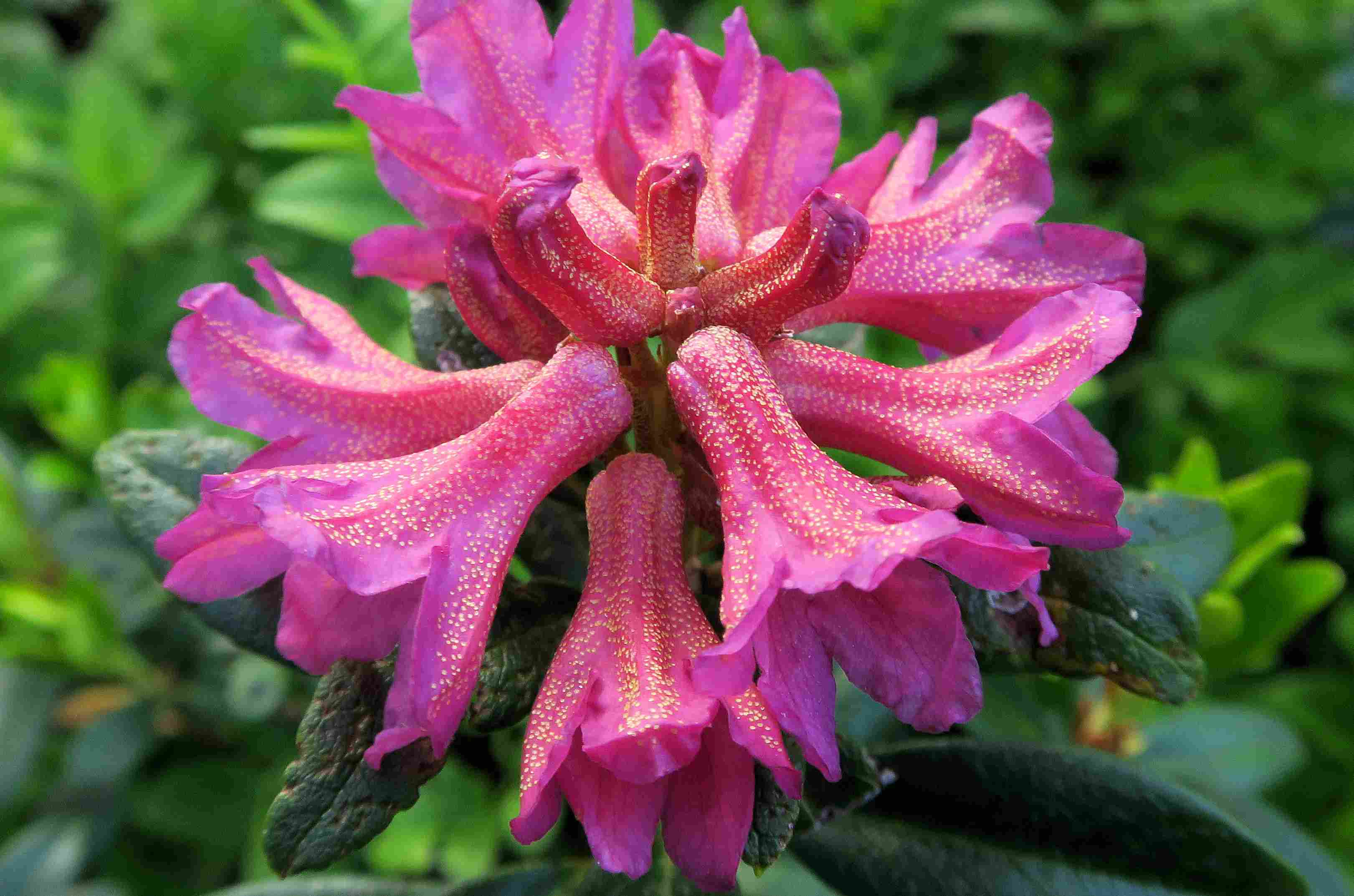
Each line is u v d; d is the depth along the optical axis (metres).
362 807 0.05
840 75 0.13
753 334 0.06
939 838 0.07
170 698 0.12
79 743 0.12
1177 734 0.10
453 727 0.05
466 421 0.06
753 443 0.05
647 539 0.05
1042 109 0.06
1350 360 0.16
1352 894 0.09
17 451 0.15
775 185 0.06
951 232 0.06
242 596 0.07
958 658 0.05
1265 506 0.09
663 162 0.05
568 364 0.05
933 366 0.05
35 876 0.12
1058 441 0.06
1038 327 0.05
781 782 0.05
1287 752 0.10
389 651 0.05
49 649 0.12
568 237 0.05
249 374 0.05
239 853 0.13
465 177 0.06
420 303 0.07
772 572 0.05
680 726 0.05
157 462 0.07
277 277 0.06
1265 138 0.17
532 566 0.07
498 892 0.07
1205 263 0.17
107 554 0.12
